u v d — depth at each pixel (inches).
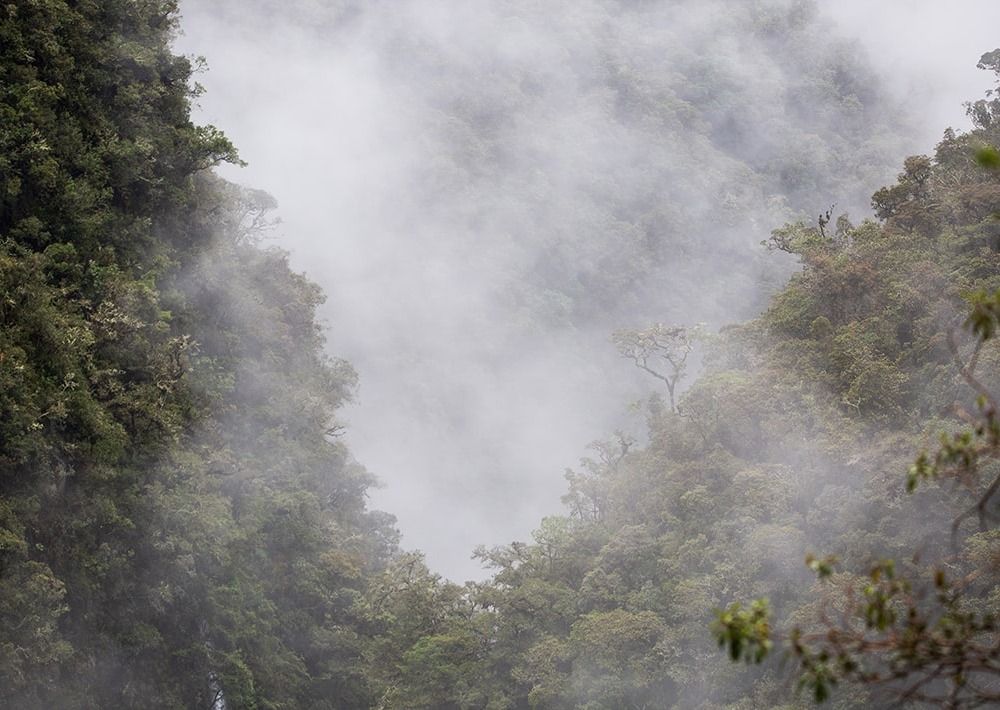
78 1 1722.4
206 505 1616.6
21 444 1200.2
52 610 1190.3
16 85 1556.3
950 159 2325.3
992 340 1604.3
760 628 245.4
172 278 1811.0
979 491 1347.2
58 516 1300.4
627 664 1724.9
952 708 248.4
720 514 1833.2
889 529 1489.9
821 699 244.8
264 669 1820.9
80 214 1565.0
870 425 1707.7
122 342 1475.1
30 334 1318.9
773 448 1840.6
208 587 1679.4
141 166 1704.0
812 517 1636.3
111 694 1416.1
